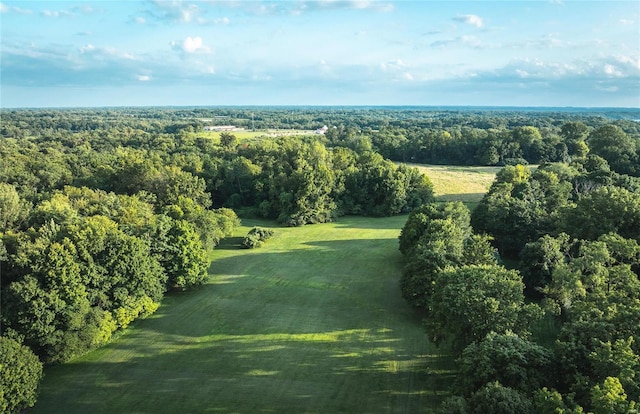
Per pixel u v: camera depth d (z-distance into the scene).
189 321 47.59
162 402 34.00
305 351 41.06
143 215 58.16
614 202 50.56
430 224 55.88
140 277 45.53
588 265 37.88
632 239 45.75
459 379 29.56
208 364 39.19
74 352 38.91
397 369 37.72
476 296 32.19
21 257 38.78
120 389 35.66
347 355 40.22
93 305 43.06
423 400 33.44
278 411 32.69
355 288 56.22
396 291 54.97
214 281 59.16
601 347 25.92
